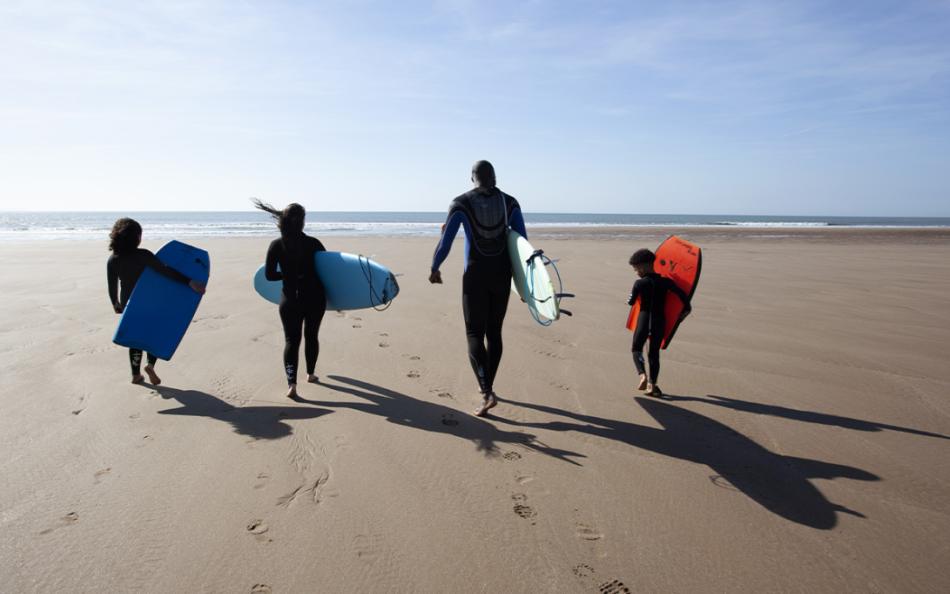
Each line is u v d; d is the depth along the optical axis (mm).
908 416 3723
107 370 4422
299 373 4520
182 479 2773
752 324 6301
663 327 4059
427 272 10789
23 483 2715
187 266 4289
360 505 2570
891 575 2133
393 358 4961
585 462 3045
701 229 35906
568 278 10102
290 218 3967
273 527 2381
